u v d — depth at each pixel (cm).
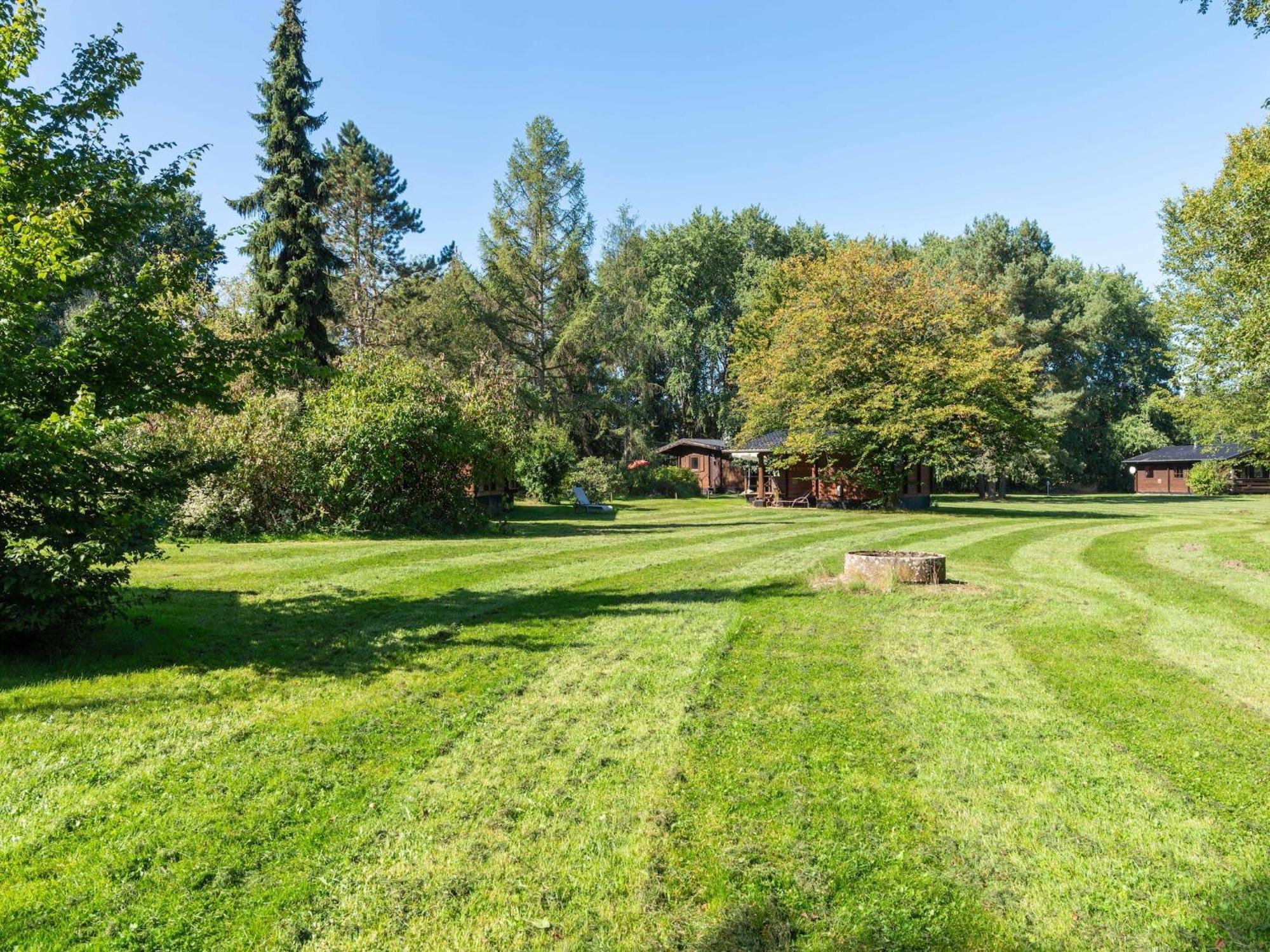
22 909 258
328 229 3416
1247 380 1852
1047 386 4238
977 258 4628
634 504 3048
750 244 5131
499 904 265
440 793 345
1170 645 606
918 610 737
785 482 3291
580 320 3372
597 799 339
